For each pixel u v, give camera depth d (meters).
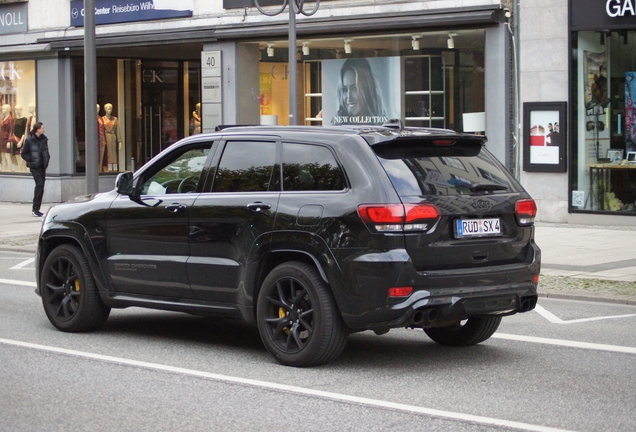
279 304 7.53
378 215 6.99
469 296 7.16
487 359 7.82
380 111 19.97
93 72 16.56
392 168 7.20
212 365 7.59
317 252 7.25
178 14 22.86
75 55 25.56
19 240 17.67
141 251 8.47
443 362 7.70
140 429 5.77
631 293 11.06
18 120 26.47
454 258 7.19
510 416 6.03
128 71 26.42
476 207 7.32
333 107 20.69
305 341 7.41
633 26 17.25
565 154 18.06
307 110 21.11
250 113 22.03
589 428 5.77
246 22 21.67
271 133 7.88
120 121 26.38
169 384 6.94
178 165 8.45
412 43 19.39
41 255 9.27
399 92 19.66
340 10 20.09
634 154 17.58
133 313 10.34
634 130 17.55
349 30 19.94
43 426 5.85
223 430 5.73
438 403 6.36
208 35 22.31
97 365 7.61
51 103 25.67
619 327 9.28
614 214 17.70
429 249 7.07
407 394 6.61
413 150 7.43
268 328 7.59
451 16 18.41
